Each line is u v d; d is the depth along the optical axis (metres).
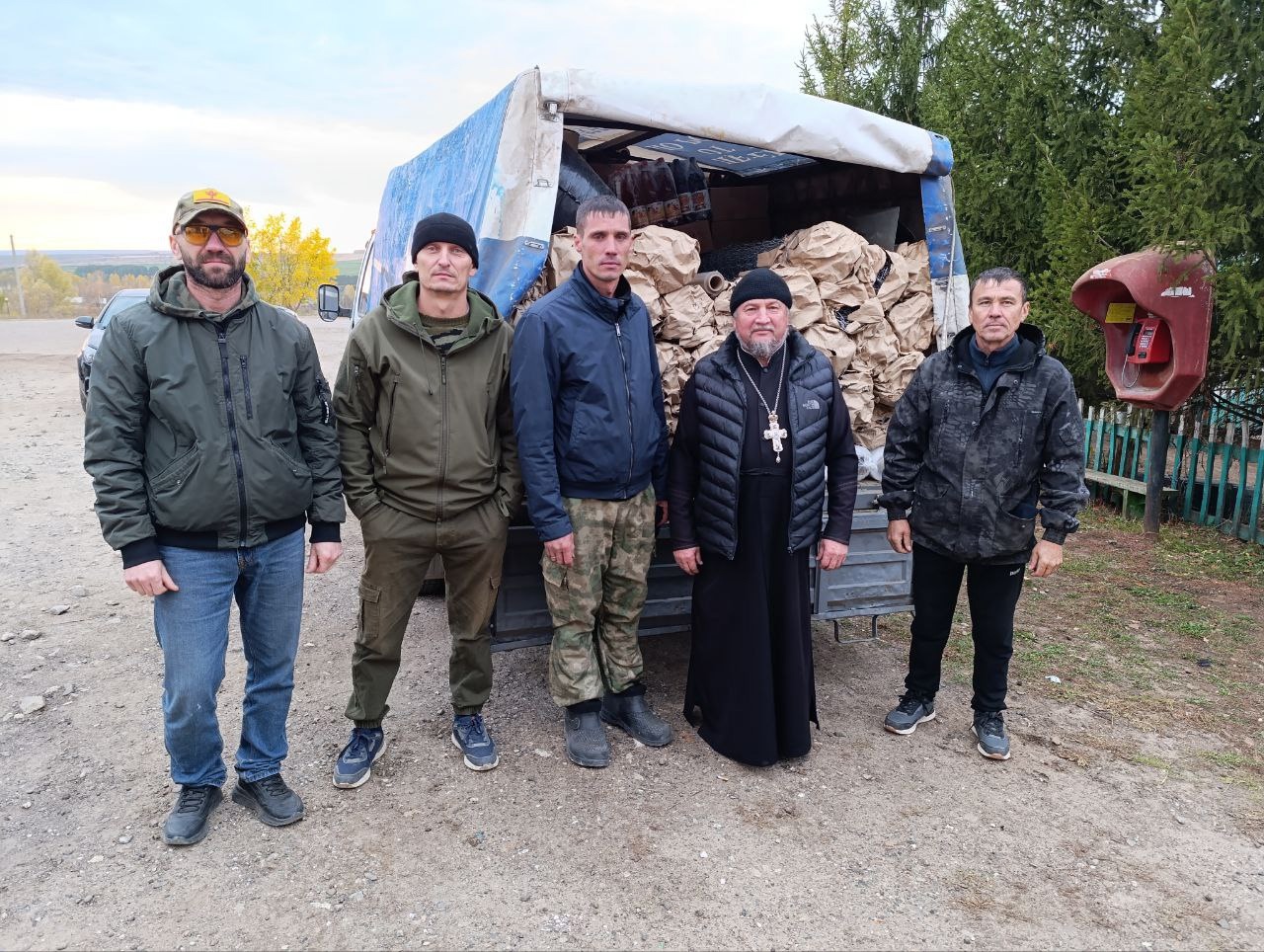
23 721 3.43
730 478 3.02
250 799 2.80
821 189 4.64
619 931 2.31
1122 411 6.89
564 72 3.02
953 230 3.81
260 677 2.72
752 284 2.96
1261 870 2.61
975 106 7.80
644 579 3.19
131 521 2.32
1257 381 5.72
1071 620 4.67
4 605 4.70
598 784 3.02
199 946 2.23
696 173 4.26
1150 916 2.40
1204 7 5.11
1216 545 5.93
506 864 2.57
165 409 2.34
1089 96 6.96
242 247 2.38
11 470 8.09
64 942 2.23
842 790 3.01
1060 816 2.88
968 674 3.97
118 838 2.67
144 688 3.73
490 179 3.20
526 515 3.25
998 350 3.00
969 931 2.33
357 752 3.01
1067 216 6.50
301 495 2.59
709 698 3.23
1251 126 5.28
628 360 2.95
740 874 2.55
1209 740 3.41
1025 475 3.00
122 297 10.62
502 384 2.90
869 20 10.48
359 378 2.75
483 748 3.11
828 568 3.21
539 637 3.29
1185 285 5.31
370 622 2.91
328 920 2.33
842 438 3.17
